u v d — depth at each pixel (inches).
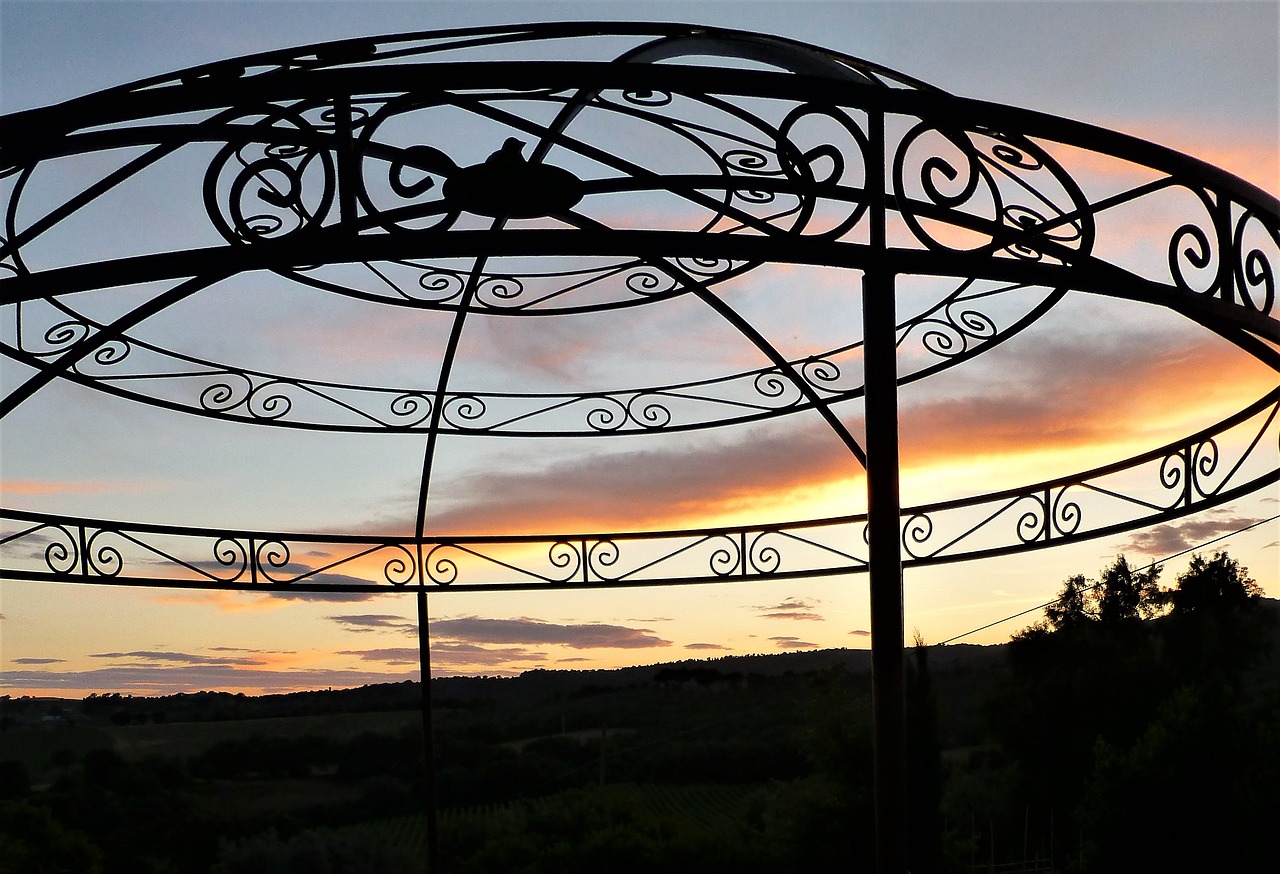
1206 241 208.5
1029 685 955.3
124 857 679.7
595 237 176.7
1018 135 202.8
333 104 179.9
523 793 845.8
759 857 743.1
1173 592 961.5
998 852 876.6
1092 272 196.7
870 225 190.2
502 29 227.3
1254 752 815.1
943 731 957.8
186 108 178.9
